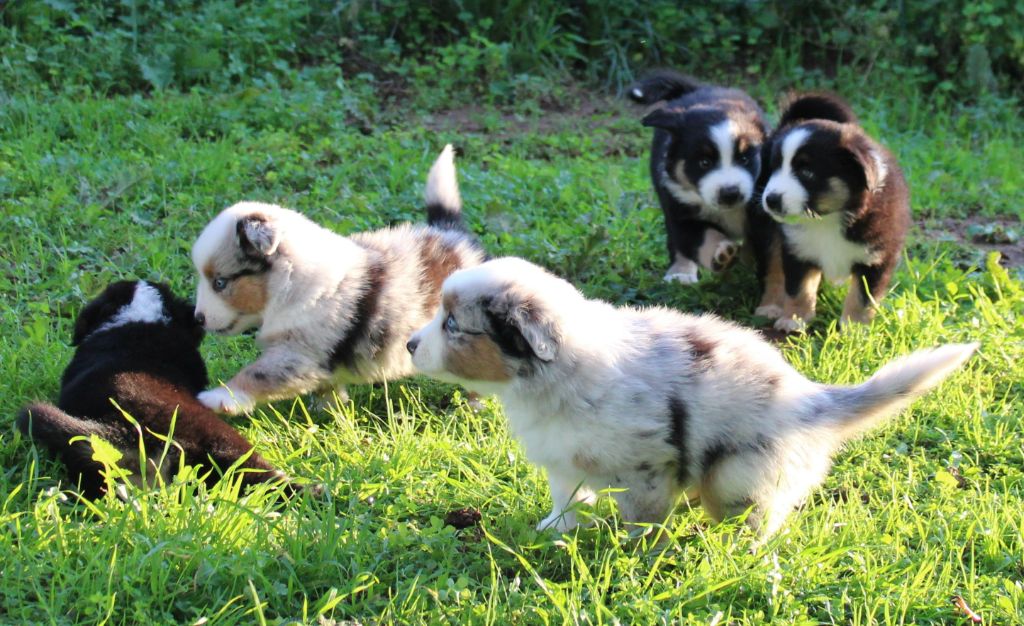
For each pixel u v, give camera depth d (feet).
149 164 11.44
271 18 13.80
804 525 8.66
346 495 8.73
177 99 12.52
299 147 12.10
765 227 10.39
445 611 8.13
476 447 9.09
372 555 8.38
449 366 8.46
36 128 11.81
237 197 11.09
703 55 15.26
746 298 10.62
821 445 8.47
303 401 9.47
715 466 8.42
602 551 8.47
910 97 14.47
